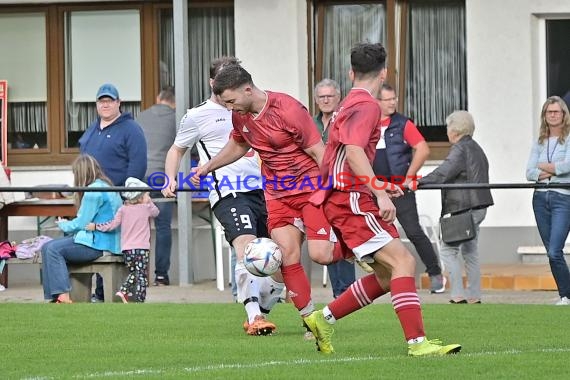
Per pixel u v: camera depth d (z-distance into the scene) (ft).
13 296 101.19
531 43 111.86
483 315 71.87
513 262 111.24
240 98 59.26
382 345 60.34
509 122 112.37
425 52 115.75
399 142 88.69
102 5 120.06
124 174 96.68
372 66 54.44
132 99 120.26
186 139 70.28
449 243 84.99
